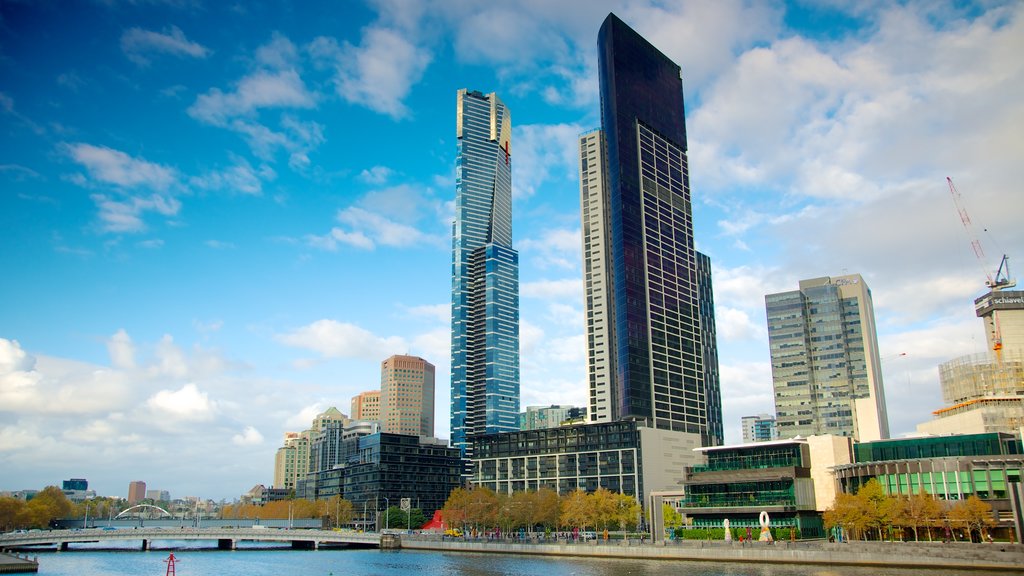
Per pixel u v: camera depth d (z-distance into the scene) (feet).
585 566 559.38
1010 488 518.78
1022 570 423.23
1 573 569.23
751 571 474.90
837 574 443.73
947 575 424.46
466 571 553.23
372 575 547.08
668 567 525.75
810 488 651.66
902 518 526.98
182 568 636.07
